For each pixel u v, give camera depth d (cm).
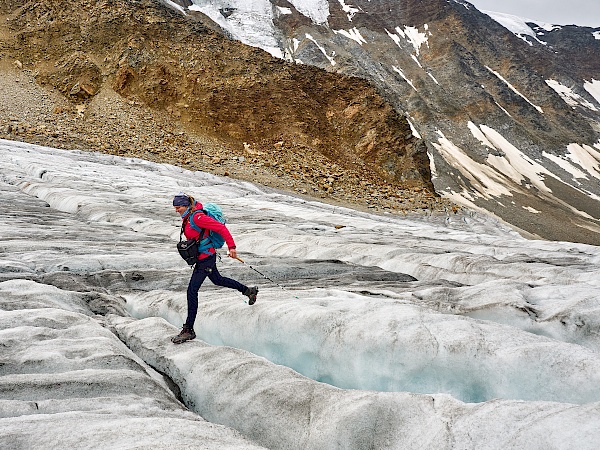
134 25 5825
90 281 931
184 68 5556
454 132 10419
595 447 297
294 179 4425
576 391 447
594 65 16812
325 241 1419
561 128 11762
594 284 865
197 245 593
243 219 1969
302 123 5400
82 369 510
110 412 414
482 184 8562
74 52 5459
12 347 541
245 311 671
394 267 1209
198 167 4209
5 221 1373
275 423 425
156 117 5019
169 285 942
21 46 5506
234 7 12975
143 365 564
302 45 12144
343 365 560
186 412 452
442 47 13112
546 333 612
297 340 602
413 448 357
